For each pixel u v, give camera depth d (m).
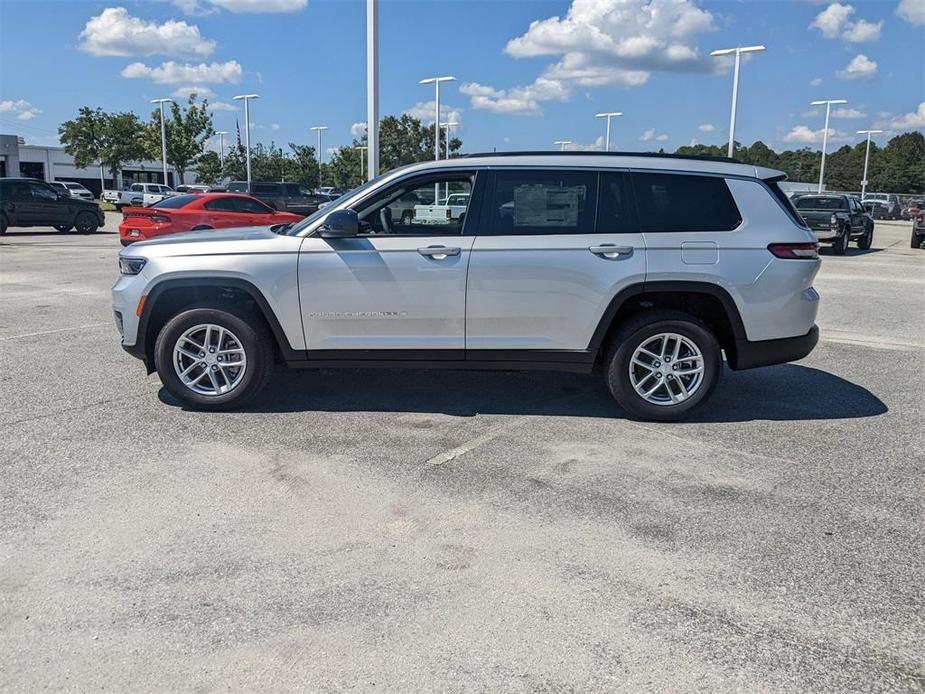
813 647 2.83
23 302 10.41
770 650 2.80
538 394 6.16
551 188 5.29
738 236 5.25
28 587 3.17
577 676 2.64
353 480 4.32
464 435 5.12
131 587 3.18
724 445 5.00
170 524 3.75
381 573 3.31
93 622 2.93
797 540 3.67
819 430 5.34
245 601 3.08
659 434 5.21
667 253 5.21
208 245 5.37
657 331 5.30
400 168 5.41
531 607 3.06
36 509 3.88
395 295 5.26
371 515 3.88
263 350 5.46
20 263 15.59
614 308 5.25
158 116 53.75
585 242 5.21
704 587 3.23
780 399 6.13
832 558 3.50
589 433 5.21
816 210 21.72
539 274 5.20
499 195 5.30
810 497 4.18
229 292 5.51
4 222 23.84
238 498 4.06
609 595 3.16
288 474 4.39
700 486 4.31
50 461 4.53
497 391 6.23
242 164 60.19
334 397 5.97
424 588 3.19
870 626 2.96
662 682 2.61
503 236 5.25
